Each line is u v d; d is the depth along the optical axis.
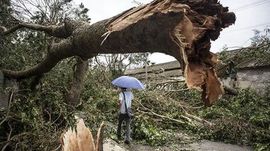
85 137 2.39
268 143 7.90
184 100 12.17
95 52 4.05
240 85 13.82
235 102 11.55
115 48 3.21
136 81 7.45
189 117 10.16
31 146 5.35
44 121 5.92
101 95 9.94
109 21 3.20
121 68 12.90
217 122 9.12
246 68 13.70
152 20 2.35
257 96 11.94
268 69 12.86
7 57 7.45
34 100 6.39
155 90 11.52
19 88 7.05
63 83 7.48
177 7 2.18
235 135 8.60
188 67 2.19
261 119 9.55
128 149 7.05
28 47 8.05
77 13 11.07
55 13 10.66
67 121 5.99
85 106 7.99
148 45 2.60
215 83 2.33
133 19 2.54
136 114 9.38
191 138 8.52
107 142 7.18
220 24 2.26
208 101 2.39
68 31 5.04
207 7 2.29
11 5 8.85
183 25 2.18
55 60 5.56
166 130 9.18
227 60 13.62
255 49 13.59
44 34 7.98
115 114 9.30
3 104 6.03
